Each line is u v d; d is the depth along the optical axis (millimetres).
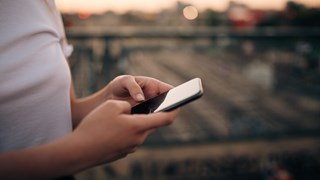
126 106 638
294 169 3402
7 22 689
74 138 583
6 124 689
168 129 3574
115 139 601
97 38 3113
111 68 3154
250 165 3408
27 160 550
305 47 3846
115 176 3078
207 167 3316
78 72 3047
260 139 3695
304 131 3812
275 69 3980
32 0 733
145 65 3289
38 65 715
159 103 779
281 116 3906
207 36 3502
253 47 3744
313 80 4016
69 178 671
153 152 3406
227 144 3559
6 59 677
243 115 3908
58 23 829
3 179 539
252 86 4102
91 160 590
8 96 675
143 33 3234
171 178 3143
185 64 3594
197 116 3838
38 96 716
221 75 4012
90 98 976
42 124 729
